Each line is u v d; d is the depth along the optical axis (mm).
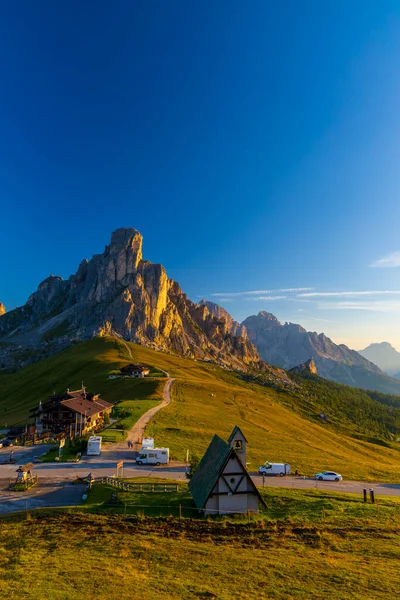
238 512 37906
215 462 40750
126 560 26266
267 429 108125
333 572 25359
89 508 39156
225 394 153750
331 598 22062
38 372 197500
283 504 41438
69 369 186625
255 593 22391
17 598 20656
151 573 24438
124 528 32750
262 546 29812
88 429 92250
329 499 44094
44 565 25156
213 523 34531
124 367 167875
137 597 21266
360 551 29281
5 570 24391
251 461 70250
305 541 31078
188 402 124750
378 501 44469
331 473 61594
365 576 24906
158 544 29344
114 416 105250
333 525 34938
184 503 40250
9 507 42531
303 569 25734
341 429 192750
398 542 31297
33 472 58625
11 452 71938
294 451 85562
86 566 25031
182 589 22484
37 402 149250
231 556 27547
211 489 37500
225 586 23094
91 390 147750
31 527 32906
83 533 31391
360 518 36969
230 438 52844
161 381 152125
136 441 79438
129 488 47688
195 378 190750
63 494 47562
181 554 27594
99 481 51938
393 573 25453
